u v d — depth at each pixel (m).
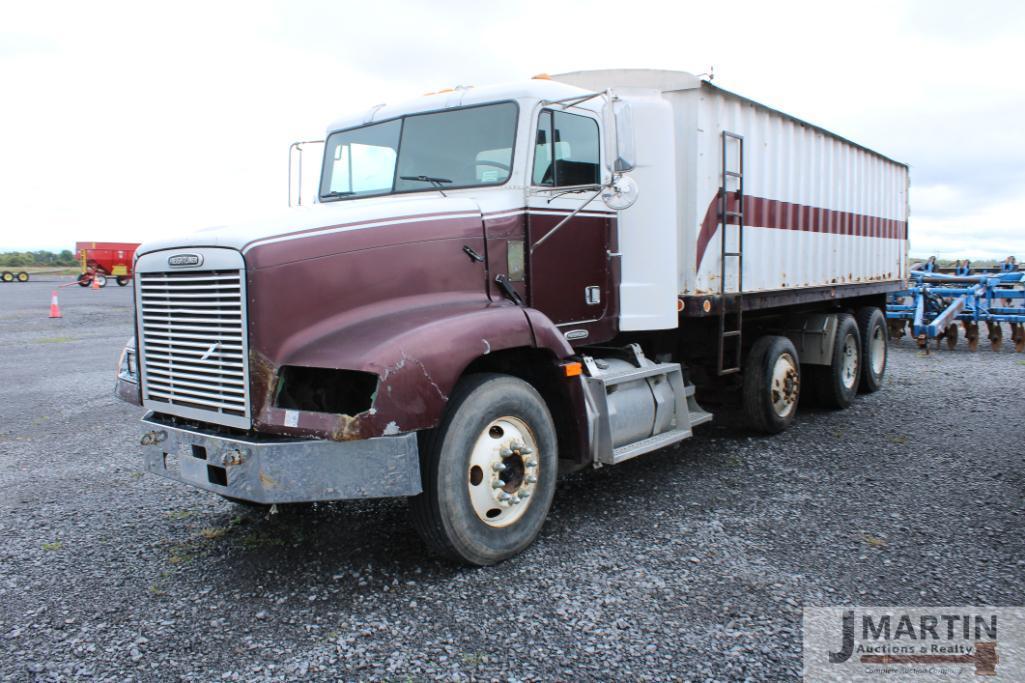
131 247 38.91
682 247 6.30
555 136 5.01
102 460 6.45
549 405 4.75
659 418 5.52
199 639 3.33
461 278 4.41
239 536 4.62
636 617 3.49
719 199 6.53
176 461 4.02
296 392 3.78
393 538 4.57
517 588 3.83
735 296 6.79
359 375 3.78
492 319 4.14
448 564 4.15
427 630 3.39
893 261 11.41
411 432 3.64
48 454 6.66
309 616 3.54
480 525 4.04
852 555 4.21
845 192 9.41
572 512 5.03
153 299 4.11
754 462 6.25
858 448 6.69
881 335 9.87
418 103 5.27
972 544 4.36
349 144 5.59
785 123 7.73
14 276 44.38
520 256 4.78
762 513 4.94
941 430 7.38
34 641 3.31
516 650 3.20
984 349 14.65
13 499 5.35
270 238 3.66
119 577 4.00
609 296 5.52
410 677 3.00
